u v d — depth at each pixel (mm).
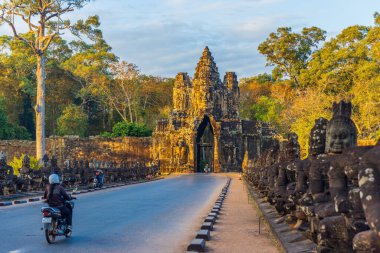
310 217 8148
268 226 12086
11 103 92375
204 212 18281
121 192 31906
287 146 12984
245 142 79750
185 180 50969
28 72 100500
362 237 4098
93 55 106562
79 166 43438
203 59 82312
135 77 103125
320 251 6227
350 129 7117
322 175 7137
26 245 10891
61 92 101125
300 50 98375
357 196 4855
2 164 26844
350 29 78562
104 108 106688
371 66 65500
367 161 3895
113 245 10883
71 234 12469
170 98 111500
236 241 11273
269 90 110688
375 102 57531
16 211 18969
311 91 70938
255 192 22781
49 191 11609
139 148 85312
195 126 77875
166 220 15680
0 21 52094
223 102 81625
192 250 10039
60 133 94062
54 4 54250
